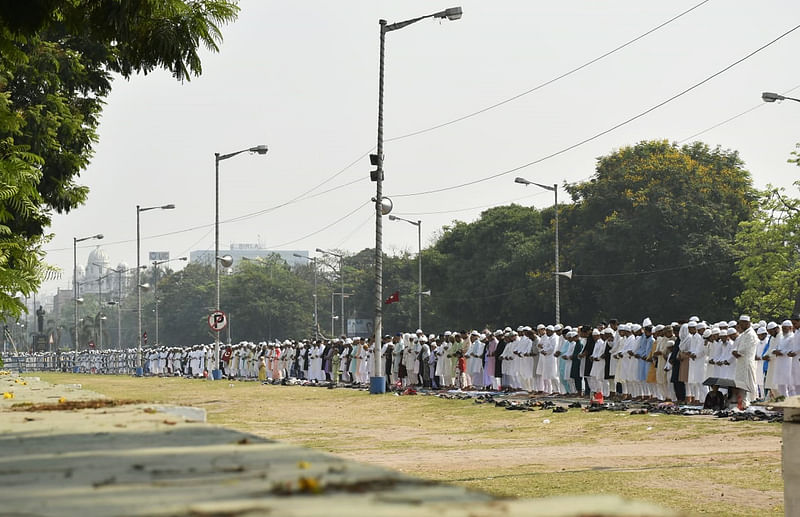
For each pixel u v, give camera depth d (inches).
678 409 1087.6
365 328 5708.7
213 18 617.3
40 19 591.2
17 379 883.4
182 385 2203.5
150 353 3678.6
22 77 1175.0
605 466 692.7
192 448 207.5
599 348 1366.9
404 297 5167.3
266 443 217.0
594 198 3021.7
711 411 1062.4
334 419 1146.0
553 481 622.8
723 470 660.1
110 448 213.0
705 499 551.5
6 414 339.0
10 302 796.0
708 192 2906.0
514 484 612.7
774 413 971.9
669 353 1238.3
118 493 145.2
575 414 1100.5
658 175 2935.5
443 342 1786.4
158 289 7426.2
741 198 2967.5
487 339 1664.6
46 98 1186.0
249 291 6038.4
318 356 2356.1
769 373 1176.8
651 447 805.9
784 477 405.4
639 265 2891.2
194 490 144.8
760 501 543.2
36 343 5201.8
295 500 130.9
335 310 6412.4
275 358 2509.8
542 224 3693.4
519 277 3412.9
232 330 6127.0
